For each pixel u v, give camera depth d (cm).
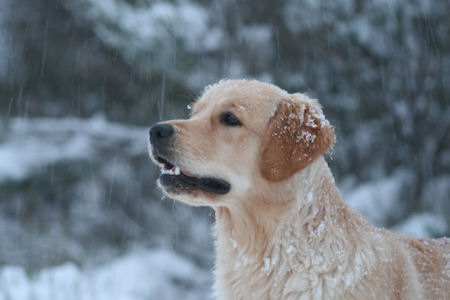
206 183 420
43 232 1274
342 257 381
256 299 403
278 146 408
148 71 1082
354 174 1173
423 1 1077
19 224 1297
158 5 1052
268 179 401
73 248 1248
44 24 1308
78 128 1204
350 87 1115
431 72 1116
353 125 1142
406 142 1144
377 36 1090
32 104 1296
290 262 390
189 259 1283
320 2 1060
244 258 411
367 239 396
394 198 1118
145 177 1338
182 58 1048
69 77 1291
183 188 420
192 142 413
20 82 1288
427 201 1122
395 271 394
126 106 1268
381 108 1144
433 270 432
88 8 1059
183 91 1095
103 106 1269
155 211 1380
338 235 387
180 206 1364
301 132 409
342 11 1077
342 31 1067
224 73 1090
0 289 722
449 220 1069
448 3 1084
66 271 838
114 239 1330
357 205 1090
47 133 1189
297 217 393
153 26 1030
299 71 1098
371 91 1123
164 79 1079
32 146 1158
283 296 391
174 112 1115
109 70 1250
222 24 1112
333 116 1122
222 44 1102
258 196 406
